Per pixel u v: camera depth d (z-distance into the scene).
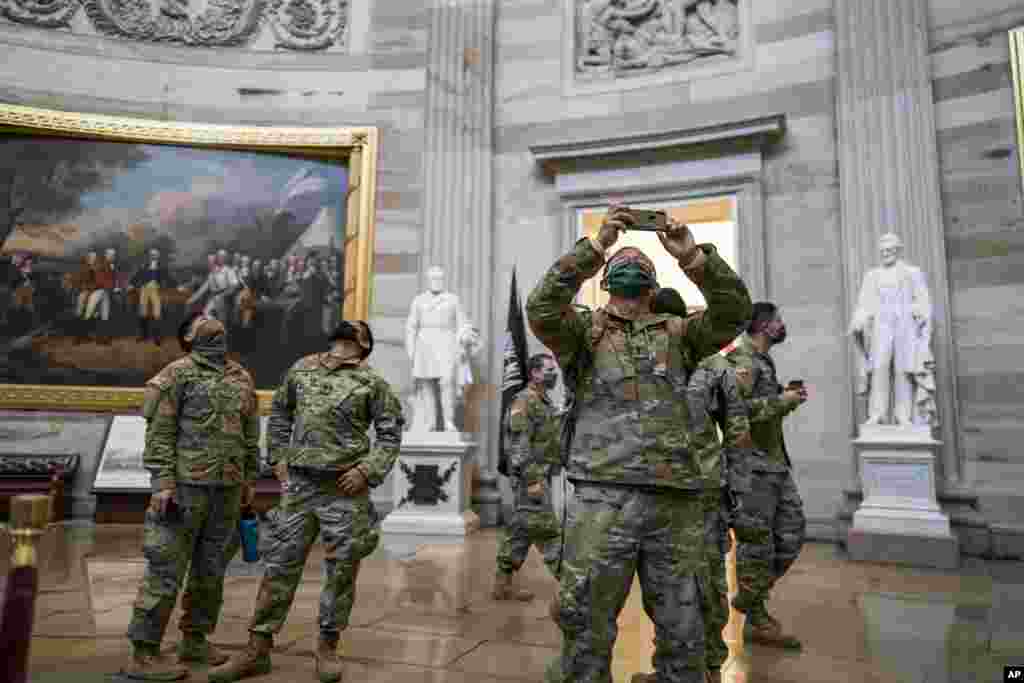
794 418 8.28
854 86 8.22
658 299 3.06
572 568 2.14
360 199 10.45
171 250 10.34
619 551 2.12
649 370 2.26
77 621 4.22
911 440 6.66
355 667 3.38
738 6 9.42
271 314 10.39
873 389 7.02
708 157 9.04
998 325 7.35
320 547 6.99
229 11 10.94
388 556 6.66
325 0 11.06
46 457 9.32
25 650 1.85
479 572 5.87
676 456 2.18
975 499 6.98
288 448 3.54
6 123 9.94
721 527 3.14
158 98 10.65
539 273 9.81
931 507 6.54
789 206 8.69
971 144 7.71
